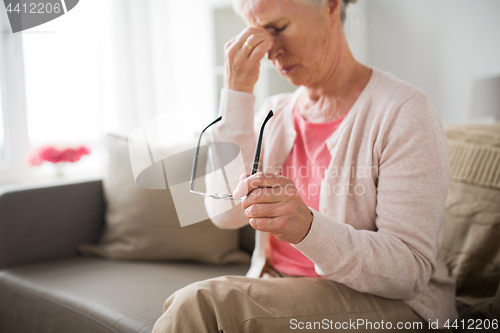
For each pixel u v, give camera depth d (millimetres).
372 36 2783
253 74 757
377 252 564
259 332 532
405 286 594
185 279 1020
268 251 890
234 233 1190
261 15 714
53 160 1772
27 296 986
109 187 1286
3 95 1864
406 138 642
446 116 2564
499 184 864
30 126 1976
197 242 1140
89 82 2248
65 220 1272
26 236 1185
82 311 862
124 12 2482
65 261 1209
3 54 1845
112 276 1047
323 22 717
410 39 2639
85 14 2203
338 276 564
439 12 2504
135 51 2553
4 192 1152
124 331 772
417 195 614
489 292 829
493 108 2088
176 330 520
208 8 2504
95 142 2291
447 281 729
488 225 850
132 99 2539
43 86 2018
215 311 523
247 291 575
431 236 609
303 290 603
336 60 759
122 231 1207
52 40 2035
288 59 752
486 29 2342
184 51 2688
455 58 2479
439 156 633
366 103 716
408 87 690
